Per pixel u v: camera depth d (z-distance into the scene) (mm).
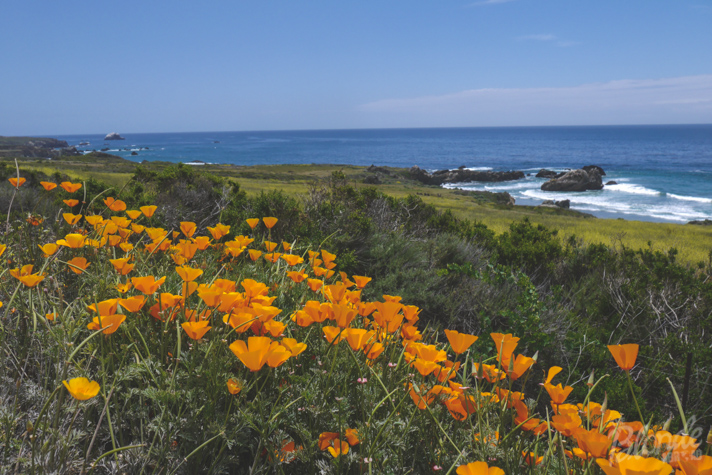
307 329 1666
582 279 5387
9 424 1010
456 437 1197
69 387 899
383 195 7934
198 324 1177
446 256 5484
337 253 4918
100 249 2111
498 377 1189
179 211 5551
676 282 4676
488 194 61531
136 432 1166
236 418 1149
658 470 685
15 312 1605
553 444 1123
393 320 1425
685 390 2139
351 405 1308
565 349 3508
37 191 6426
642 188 69812
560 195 67188
